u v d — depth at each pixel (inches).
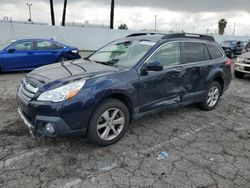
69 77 127.9
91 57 184.5
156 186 105.6
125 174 113.2
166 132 162.2
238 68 380.5
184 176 113.6
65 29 806.5
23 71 364.2
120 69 142.9
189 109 214.1
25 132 149.9
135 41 174.7
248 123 187.3
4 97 223.6
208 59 200.7
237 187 107.6
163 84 159.2
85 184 104.7
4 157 122.0
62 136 119.8
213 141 152.3
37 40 365.7
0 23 693.9
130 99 140.6
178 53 173.8
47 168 114.7
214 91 211.5
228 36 1155.3
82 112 120.5
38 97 117.9
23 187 101.0
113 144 141.1
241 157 133.8
